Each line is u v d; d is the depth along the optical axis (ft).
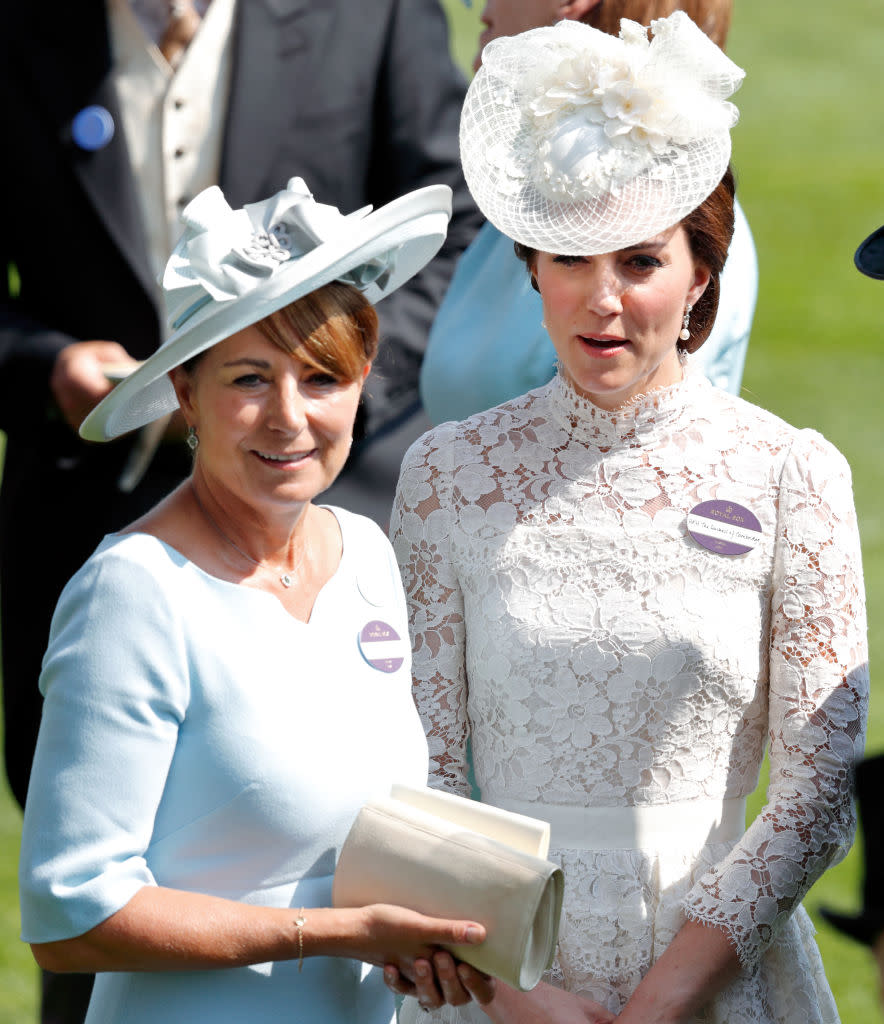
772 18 253.65
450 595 36.52
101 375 50.60
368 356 30.96
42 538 53.06
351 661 31.71
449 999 29.73
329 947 29.25
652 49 33.01
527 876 28.78
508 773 35.76
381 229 29.73
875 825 21.68
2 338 51.78
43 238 52.65
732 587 34.94
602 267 33.14
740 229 41.81
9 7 51.96
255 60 53.16
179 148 53.11
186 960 28.71
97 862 28.53
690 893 34.24
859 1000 57.06
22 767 54.54
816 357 147.23
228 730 29.60
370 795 31.01
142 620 29.25
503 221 33.50
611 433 35.40
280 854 30.17
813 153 202.80
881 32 248.11
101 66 52.39
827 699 34.37
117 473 51.85
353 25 54.34
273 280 28.71
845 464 35.99
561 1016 33.32
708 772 35.42
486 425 36.94
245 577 31.01
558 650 34.88
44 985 52.03
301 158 53.72
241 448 29.99
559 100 33.19
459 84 56.95
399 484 37.35
